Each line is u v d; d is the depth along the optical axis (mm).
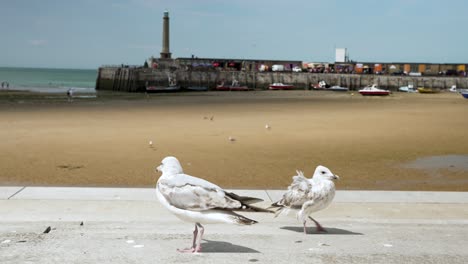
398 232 8422
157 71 112250
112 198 10578
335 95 93312
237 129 33094
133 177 17125
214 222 6672
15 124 34938
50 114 43812
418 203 10625
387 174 18734
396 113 49469
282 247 7473
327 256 7008
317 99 77500
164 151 23422
